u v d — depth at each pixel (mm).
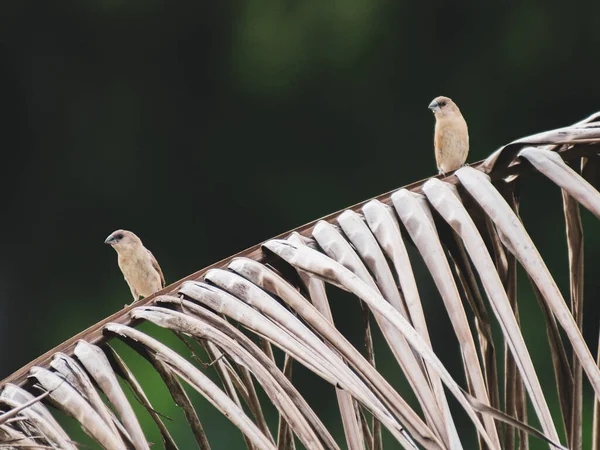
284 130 19594
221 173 19828
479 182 3445
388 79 19359
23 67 19578
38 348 19062
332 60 19391
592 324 17203
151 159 19891
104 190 19797
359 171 19562
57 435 2963
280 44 19500
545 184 17969
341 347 3000
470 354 3053
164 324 3230
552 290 3119
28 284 19391
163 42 19828
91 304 19281
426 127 19328
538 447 14844
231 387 3773
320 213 19562
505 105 19297
